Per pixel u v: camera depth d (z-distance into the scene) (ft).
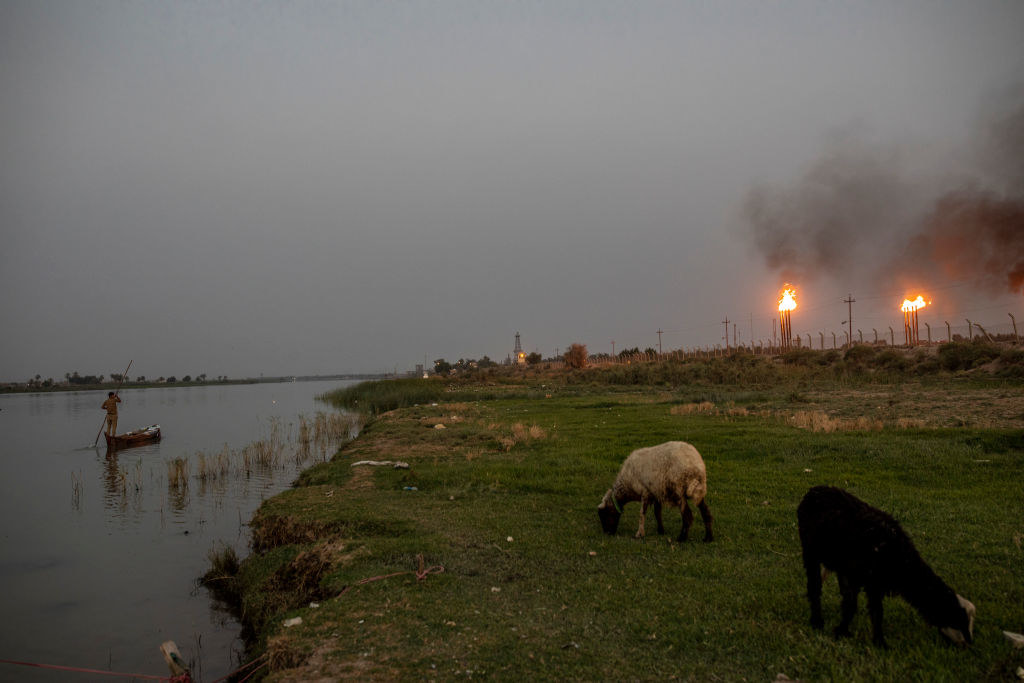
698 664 17.40
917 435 52.31
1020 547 25.62
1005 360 116.88
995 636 17.97
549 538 30.81
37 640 28.02
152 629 29.09
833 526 18.22
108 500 57.47
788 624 19.69
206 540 43.37
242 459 78.43
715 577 24.29
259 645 23.43
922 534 27.96
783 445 51.42
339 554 29.81
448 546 29.86
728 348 274.36
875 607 17.62
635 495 30.55
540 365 338.34
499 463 51.67
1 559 39.68
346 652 19.02
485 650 18.65
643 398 115.34
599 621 20.58
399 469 52.03
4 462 83.61
